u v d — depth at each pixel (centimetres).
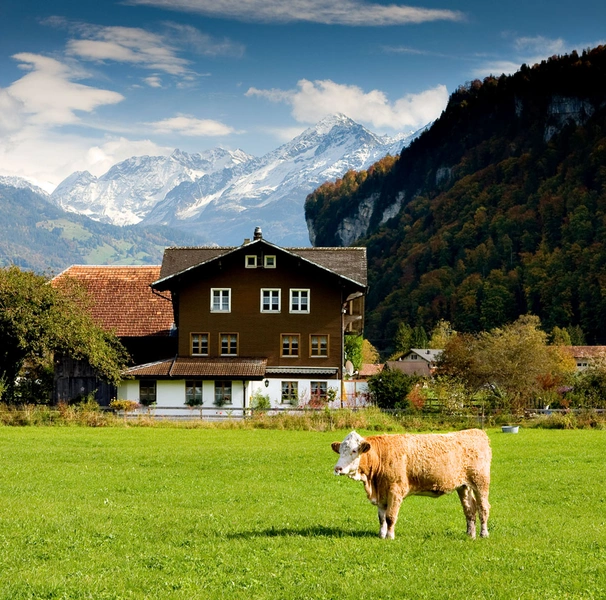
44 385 5956
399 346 16262
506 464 3250
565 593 1384
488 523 2012
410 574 1479
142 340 6303
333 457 3328
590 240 19300
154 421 4859
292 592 1373
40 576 1454
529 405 6234
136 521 1966
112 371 5594
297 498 2383
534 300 18362
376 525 1953
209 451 3491
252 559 1585
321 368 6144
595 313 17188
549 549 1705
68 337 5288
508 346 6888
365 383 6284
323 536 1792
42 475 2733
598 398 6078
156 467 3030
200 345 6181
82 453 3350
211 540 1767
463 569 1520
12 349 5469
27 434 4150
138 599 1331
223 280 6212
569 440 4219
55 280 6794
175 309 6394
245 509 2191
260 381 6081
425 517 2128
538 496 2503
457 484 1778
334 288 6206
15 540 1734
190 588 1396
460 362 6938
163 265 6638
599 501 2427
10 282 5225
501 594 1370
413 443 1761
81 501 2269
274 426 4756
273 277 6209
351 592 1370
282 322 6194
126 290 6706
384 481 1750
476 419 5166
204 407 5581
